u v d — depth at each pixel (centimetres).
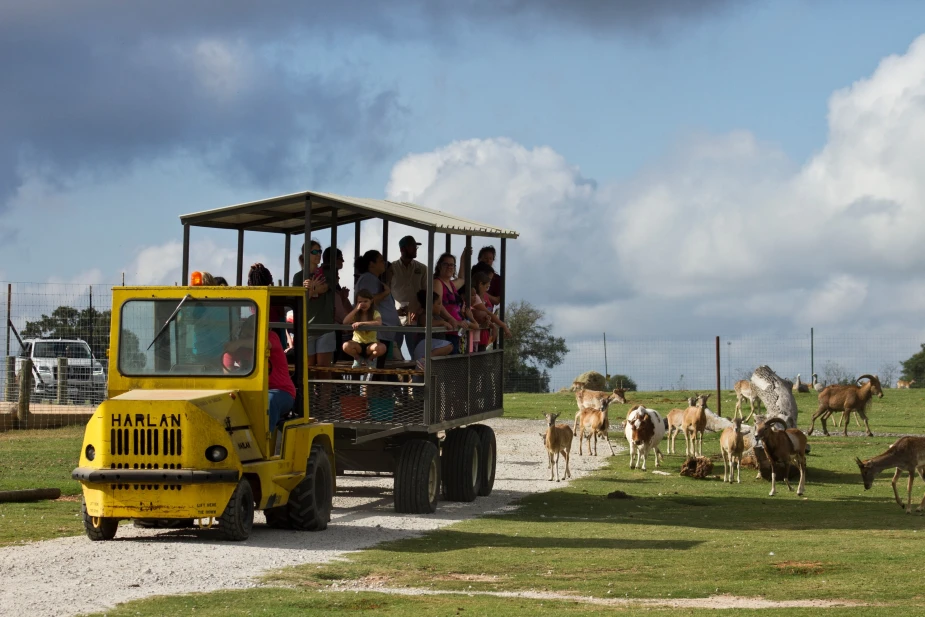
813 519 1748
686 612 973
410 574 1145
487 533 1487
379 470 1836
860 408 3347
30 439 2877
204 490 1266
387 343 1809
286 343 1698
